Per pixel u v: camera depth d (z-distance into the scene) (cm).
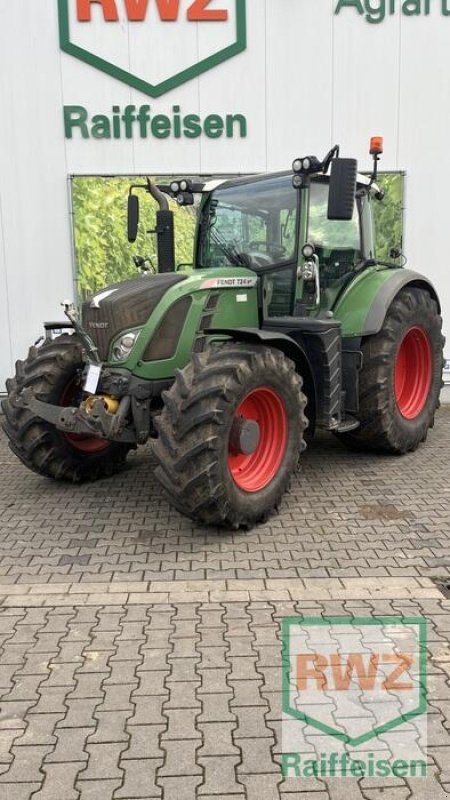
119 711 243
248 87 721
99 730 233
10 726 236
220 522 388
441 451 593
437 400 607
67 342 481
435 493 476
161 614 312
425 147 739
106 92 718
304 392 473
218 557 374
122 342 412
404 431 560
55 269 747
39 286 748
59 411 438
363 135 734
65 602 326
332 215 412
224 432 372
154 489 501
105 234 745
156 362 418
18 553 386
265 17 708
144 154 730
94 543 398
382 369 529
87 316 429
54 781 210
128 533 413
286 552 379
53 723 237
